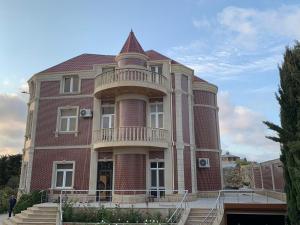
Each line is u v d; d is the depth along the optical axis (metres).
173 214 13.67
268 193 23.03
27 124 23.27
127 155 18.94
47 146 21.22
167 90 20.56
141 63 20.95
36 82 22.70
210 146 23.59
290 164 10.62
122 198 18.23
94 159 20.16
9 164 43.44
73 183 20.06
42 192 19.41
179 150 19.69
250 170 34.56
